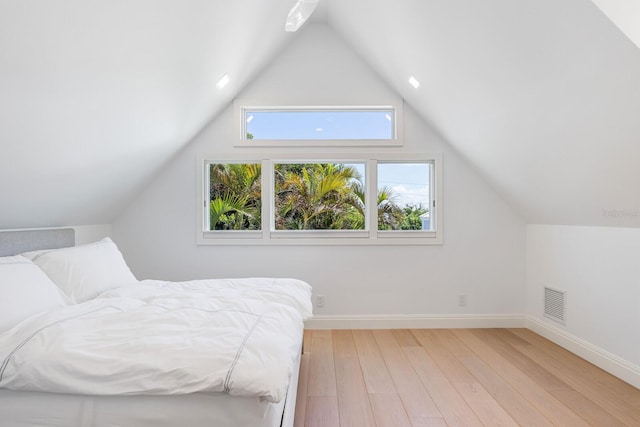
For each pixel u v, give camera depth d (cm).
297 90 345
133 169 292
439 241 346
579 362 264
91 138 212
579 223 275
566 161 228
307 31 347
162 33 183
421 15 221
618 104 164
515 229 346
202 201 345
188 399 117
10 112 150
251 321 159
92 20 141
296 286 248
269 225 346
